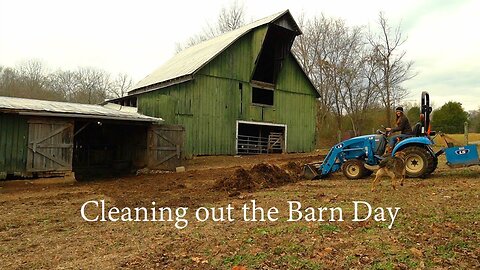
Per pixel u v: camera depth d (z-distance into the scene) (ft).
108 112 44.98
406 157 31.01
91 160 56.34
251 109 68.18
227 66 64.90
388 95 119.03
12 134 36.35
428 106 32.65
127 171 50.67
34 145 37.47
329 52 130.82
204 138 61.52
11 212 23.38
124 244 16.26
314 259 13.39
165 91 58.80
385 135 33.37
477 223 16.60
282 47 70.13
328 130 134.00
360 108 128.98
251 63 68.23
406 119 32.76
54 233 18.38
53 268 13.47
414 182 28.81
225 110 64.44
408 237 15.30
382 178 32.48
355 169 33.24
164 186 34.04
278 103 72.49
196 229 18.30
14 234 18.25
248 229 17.78
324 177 35.19
